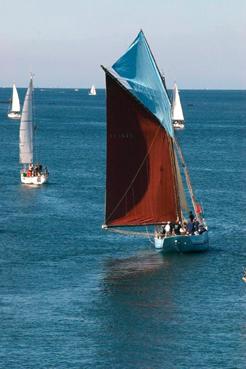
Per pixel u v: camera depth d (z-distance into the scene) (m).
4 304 195.88
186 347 170.62
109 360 164.38
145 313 190.50
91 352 168.12
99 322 184.00
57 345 171.50
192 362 164.00
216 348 170.62
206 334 177.62
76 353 167.75
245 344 172.50
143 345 172.00
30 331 178.38
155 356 166.75
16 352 167.75
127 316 188.12
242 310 193.00
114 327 180.88
